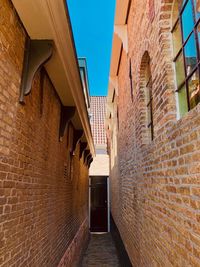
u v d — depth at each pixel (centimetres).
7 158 204
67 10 240
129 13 465
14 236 218
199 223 156
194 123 166
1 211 191
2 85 193
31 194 270
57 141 424
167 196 225
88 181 1225
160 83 244
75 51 313
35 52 250
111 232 1150
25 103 246
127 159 540
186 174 179
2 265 191
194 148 166
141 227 357
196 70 190
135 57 399
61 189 463
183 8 212
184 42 210
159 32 238
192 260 166
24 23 234
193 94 196
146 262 318
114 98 905
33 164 279
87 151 963
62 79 350
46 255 335
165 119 229
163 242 236
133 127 441
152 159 287
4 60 196
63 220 482
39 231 301
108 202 1307
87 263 740
